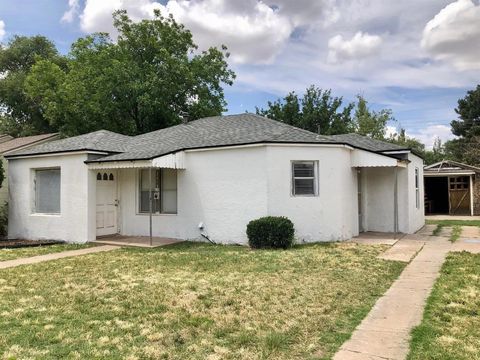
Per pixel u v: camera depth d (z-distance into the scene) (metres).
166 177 13.30
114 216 13.93
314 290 6.61
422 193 16.95
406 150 13.47
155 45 26.27
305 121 30.30
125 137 15.70
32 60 39.94
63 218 13.19
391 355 4.11
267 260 9.10
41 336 4.71
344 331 4.82
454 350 4.23
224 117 15.75
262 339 4.59
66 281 7.45
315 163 11.87
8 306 5.92
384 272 7.85
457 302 5.86
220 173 12.11
